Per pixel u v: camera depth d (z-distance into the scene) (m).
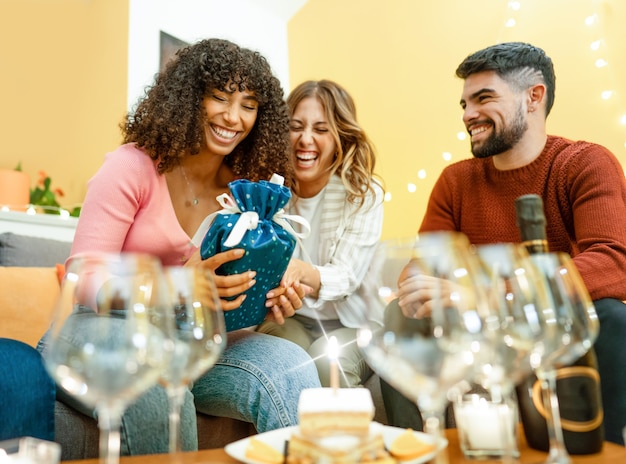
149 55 2.70
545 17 1.95
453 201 1.32
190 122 1.09
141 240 1.03
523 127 1.16
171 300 0.52
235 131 1.16
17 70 2.61
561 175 1.12
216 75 1.10
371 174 1.50
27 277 1.44
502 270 0.54
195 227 1.17
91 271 0.48
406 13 2.50
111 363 0.41
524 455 0.54
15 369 0.65
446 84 2.27
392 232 2.42
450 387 0.44
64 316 0.45
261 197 0.87
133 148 1.07
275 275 0.91
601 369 0.71
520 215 0.59
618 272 0.88
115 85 2.63
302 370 0.90
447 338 0.43
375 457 0.48
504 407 0.56
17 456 0.47
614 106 1.73
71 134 2.75
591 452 0.53
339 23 2.89
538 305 0.52
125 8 2.67
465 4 2.23
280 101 1.27
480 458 0.54
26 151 2.57
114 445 0.42
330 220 1.43
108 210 0.97
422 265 0.45
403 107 2.46
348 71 2.79
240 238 0.82
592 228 1.00
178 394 0.49
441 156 2.26
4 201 2.05
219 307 0.54
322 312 1.41
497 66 1.16
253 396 0.86
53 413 0.68
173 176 1.14
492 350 0.49
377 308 0.46
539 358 0.51
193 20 2.93
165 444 0.71
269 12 3.27
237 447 0.53
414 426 0.89
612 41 1.75
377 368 0.51
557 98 1.90
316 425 0.48
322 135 1.44
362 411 0.49
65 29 2.83
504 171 1.21
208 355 0.51
